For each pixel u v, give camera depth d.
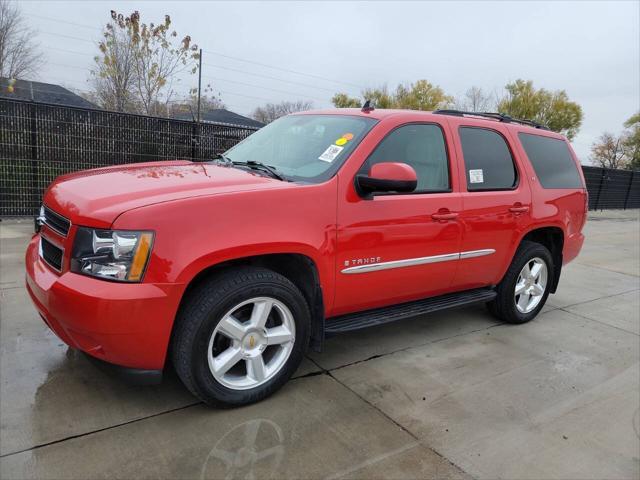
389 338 4.28
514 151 4.45
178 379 3.22
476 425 2.98
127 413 2.80
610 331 4.90
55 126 8.17
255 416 2.87
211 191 2.76
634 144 50.72
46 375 3.14
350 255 3.21
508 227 4.27
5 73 27.94
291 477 2.38
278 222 2.85
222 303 2.70
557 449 2.79
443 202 3.71
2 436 2.51
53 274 2.72
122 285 2.44
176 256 2.51
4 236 6.96
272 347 3.11
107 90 15.15
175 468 2.37
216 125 9.64
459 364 3.83
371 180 3.12
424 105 40.16
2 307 4.21
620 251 10.32
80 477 2.26
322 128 3.71
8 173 7.98
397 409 3.09
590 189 20.84
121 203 2.58
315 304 3.19
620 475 2.60
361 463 2.53
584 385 3.64
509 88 40.28
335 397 3.16
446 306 3.99
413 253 3.56
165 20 14.22
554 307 5.64
